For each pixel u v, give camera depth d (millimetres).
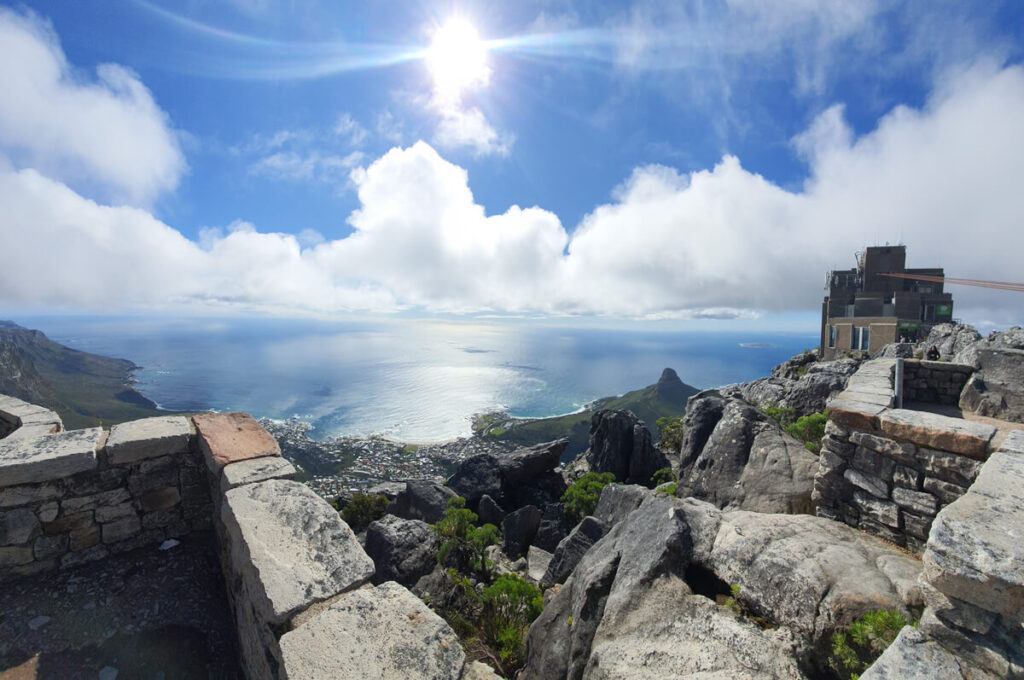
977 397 7219
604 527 8258
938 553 2811
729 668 3090
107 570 4738
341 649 2611
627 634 3623
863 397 6594
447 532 9602
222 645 4191
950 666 2561
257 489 4219
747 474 7691
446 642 2740
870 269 33219
